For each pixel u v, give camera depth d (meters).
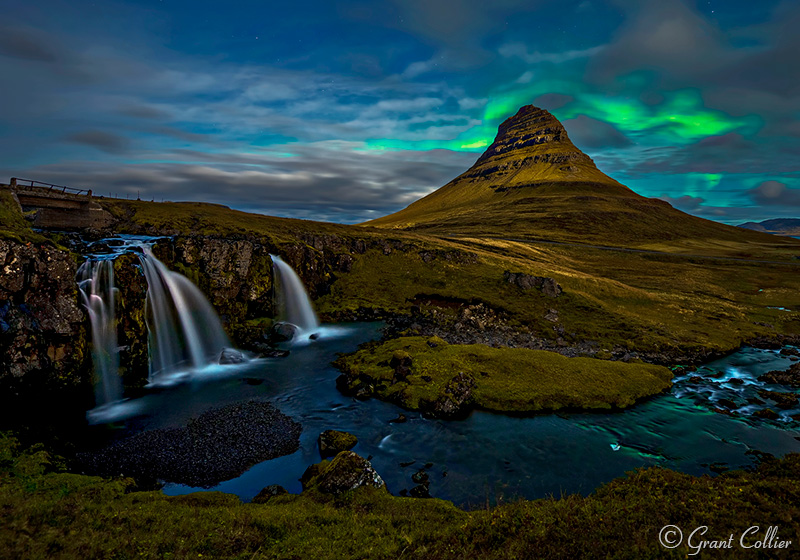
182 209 84.31
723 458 28.98
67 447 28.06
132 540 14.23
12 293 32.56
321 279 79.25
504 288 83.69
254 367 46.69
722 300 92.94
